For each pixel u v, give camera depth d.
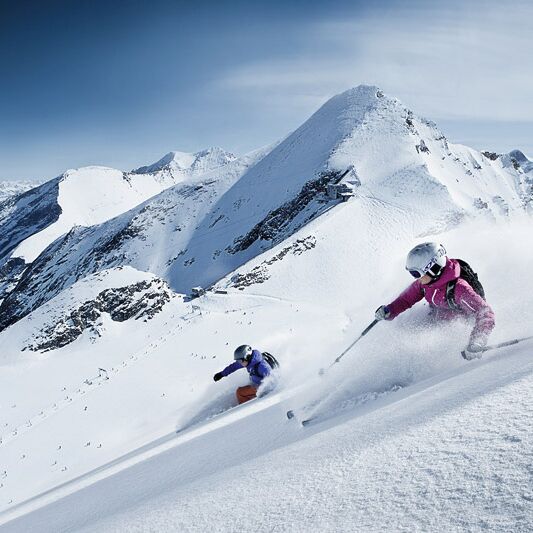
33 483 20.05
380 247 70.81
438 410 1.63
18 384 36.16
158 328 45.44
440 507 0.97
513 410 1.31
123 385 31.64
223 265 113.06
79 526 2.70
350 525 1.04
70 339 45.44
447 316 4.14
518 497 0.89
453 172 127.06
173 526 1.51
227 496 1.60
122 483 3.88
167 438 7.34
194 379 31.47
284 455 2.03
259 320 45.94
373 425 1.88
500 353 3.01
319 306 53.72
